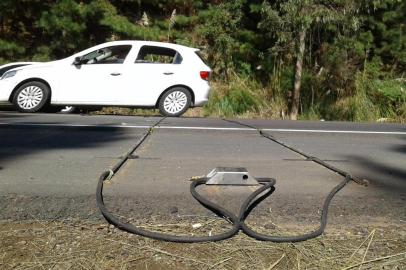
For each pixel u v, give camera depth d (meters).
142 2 15.79
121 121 7.60
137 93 9.67
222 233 2.24
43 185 3.18
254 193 2.79
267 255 2.00
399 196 3.12
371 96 14.38
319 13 11.78
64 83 9.27
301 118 13.50
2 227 2.29
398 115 13.76
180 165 3.96
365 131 7.30
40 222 2.37
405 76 15.33
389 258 2.00
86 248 2.03
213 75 14.91
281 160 4.33
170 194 2.98
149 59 9.95
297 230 2.34
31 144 4.96
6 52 13.20
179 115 9.91
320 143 5.75
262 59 14.98
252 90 14.51
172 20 14.84
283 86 14.28
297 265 1.91
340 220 2.54
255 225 2.41
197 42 15.30
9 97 9.06
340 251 2.06
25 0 13.02
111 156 4.33
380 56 15.38
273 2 13.16
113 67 9.56
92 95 9.45
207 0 16.19
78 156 4.31
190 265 1.89
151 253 1.99
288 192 3.11
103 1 13.88
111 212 2.58
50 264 1.87
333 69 14.67
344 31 13.31
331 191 3.09
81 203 2.75
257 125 7.67
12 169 3.69
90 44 13.89
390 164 4.39
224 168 3.31
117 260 1.92
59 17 12.74
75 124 6.83
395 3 14.42
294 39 12.72
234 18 14.84
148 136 5.85
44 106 9.61
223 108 13.57
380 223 2.50
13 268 1.83
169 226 2.35
